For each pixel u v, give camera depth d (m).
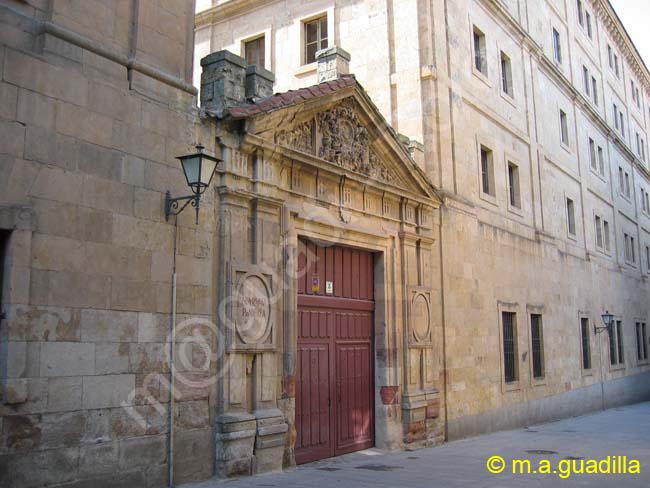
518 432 16.56
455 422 14.52
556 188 23.14
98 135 7.59
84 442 7.06
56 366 6.86
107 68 7.82
